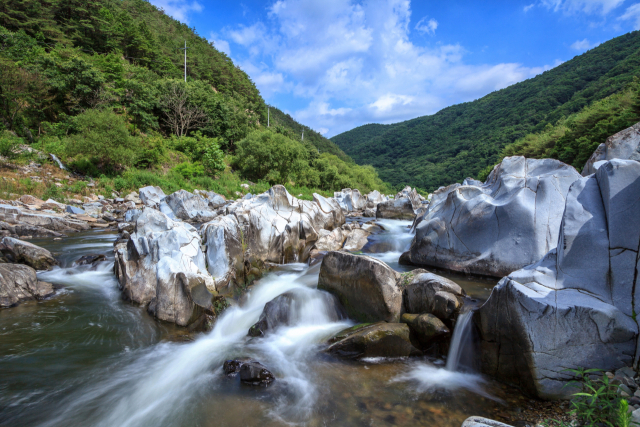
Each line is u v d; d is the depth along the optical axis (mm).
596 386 3541
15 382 4824
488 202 8297
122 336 6297
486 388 4516
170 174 30500
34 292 7980
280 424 3918
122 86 37312
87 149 24109
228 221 9141
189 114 41406
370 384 4703
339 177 52406
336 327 6422
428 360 5375
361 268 6445
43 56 29656
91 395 4594
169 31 80750
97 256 10906
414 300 6082
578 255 4398
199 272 7629
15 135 24594
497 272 7664
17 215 15070
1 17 36781
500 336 4609
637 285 3902
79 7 46062
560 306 3957
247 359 5316
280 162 40438
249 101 79562
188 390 4672
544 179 7723
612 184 4305
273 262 10852
